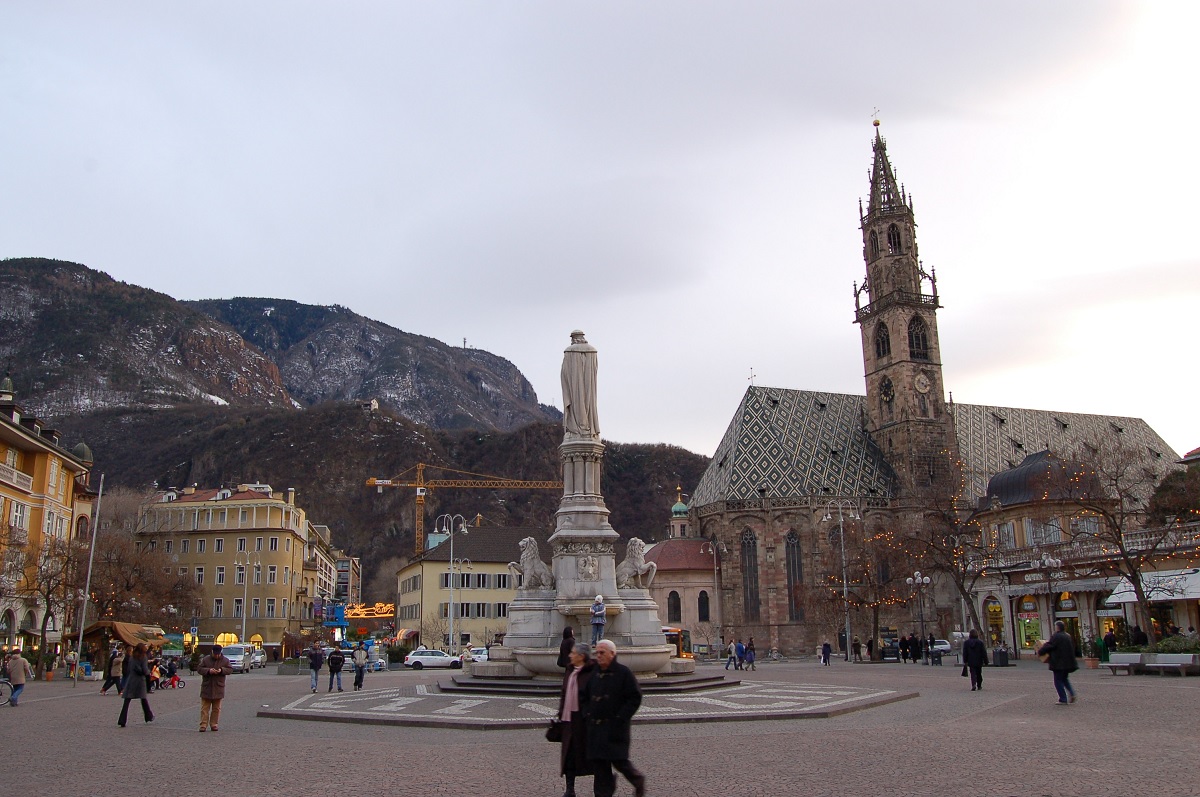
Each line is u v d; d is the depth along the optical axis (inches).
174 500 5664.4
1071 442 5861.2
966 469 5216.5
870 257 5856.3
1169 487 3590.1
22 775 779.4
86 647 2942.9
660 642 1734.7
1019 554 3661.4
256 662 4116.6
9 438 3184.1
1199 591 2556.6
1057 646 1283.2
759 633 5009.8
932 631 4862.2
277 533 5364.2
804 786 679.1
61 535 3587.6
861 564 4266.7
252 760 860.6
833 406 5777.6
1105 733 942.4
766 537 5083.7
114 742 1024.2
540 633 1724.9
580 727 621.6
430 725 1136.8
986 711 1225.4
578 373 1846.7
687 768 783.7
